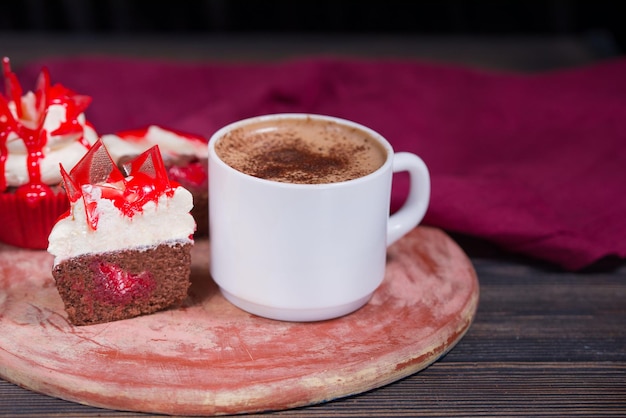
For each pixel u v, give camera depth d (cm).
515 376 62
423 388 61
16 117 68
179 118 85
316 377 59
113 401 58
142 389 58
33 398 59
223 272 63
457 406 60
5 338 60
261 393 58
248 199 60
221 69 91
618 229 73
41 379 58
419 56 105
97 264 61
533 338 65
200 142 71
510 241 71
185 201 61
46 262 67
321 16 119
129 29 118
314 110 87
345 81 90
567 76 90
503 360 63
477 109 87
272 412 59
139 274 62
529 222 71
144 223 61
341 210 60
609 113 84
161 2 117
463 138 84
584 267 72
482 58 104
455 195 72
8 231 68
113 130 83
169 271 62
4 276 65
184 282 63
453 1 117
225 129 65
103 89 87
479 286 70
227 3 118
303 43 110
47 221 67
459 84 89
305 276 61
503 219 71
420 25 119
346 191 60
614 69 90
